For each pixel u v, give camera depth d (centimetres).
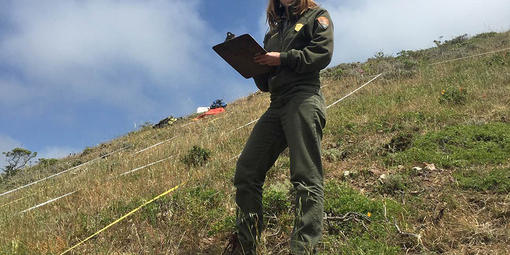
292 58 245
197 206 360
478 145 436
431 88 805
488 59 1018
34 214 453
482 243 252
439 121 570
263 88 291
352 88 1088
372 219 302
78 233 357
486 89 696
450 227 278
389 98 787
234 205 380
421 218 303
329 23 256
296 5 265
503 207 292
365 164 455
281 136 266
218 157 585
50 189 628
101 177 617
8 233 376
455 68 1023
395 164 434
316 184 239
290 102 253
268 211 336
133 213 384
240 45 240
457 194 329
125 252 310
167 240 319
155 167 615
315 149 245
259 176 266
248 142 270
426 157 425
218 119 1184
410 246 266
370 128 604
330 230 300
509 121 511
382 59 1579
